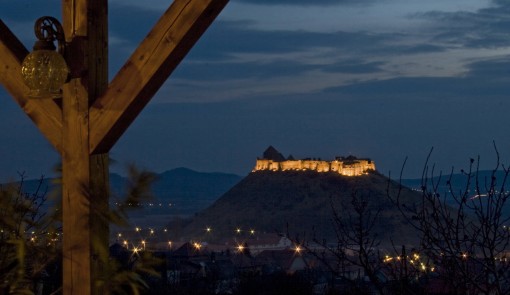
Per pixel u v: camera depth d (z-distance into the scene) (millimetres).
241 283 22719
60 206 4191
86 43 4383
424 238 6270
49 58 4191
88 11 4398
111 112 4324
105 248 3945
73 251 4141
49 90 4242
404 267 6594
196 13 4141
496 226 6004
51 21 4297
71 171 4336
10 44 4516
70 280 4148
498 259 6137
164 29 4207
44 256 3822
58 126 4418
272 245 122938
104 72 4480
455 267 6086
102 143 4359
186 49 4320
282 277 19234
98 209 4039
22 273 3689
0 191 3701
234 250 104875
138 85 4270
